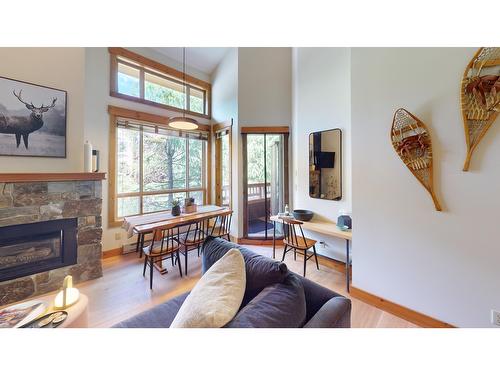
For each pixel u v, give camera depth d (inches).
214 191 176.1
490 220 53.5
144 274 100.7
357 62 77.2
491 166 53.0
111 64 126.5
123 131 133.6
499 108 50.7
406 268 67.5
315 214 123.3
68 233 92.2
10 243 80.7
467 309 56.9
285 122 145.5
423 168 62.2
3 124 79.8
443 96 59.3
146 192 144.4
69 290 50.6
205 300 35.9
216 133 173.2
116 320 71.2
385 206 71.6
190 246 119.6
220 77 168.7
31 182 83.5
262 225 159.6
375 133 73.2
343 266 107.5
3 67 79.8
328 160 115.3
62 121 92.2
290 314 34.8
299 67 131.0
